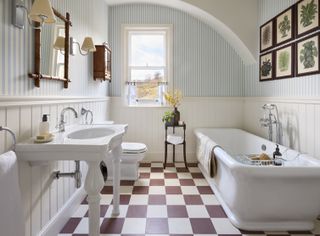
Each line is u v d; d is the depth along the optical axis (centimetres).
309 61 244
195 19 409
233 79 414
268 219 202
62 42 211
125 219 219
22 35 153
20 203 121
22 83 154
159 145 414
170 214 229
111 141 170
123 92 410
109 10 405
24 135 157
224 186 230
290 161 232
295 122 270
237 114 416
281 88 300
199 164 380
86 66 289
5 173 109
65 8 223
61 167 211
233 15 365
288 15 282
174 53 410
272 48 321
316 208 195
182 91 412
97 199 149
